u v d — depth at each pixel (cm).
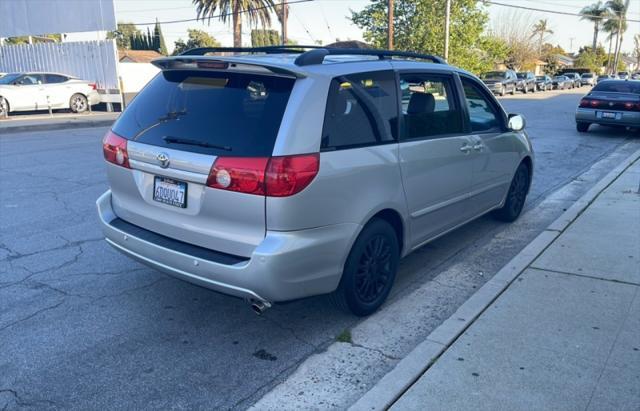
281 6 3391
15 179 863
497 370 334
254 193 328
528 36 6712
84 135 1455
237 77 365
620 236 572
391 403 305
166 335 392
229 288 343
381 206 393
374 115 393
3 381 335
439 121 468
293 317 421
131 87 2627
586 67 8669
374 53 421
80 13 2272
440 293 466
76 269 504
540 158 1129
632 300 426
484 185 552
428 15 3688
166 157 360
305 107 340
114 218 421
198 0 3212
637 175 871
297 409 313
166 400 320
